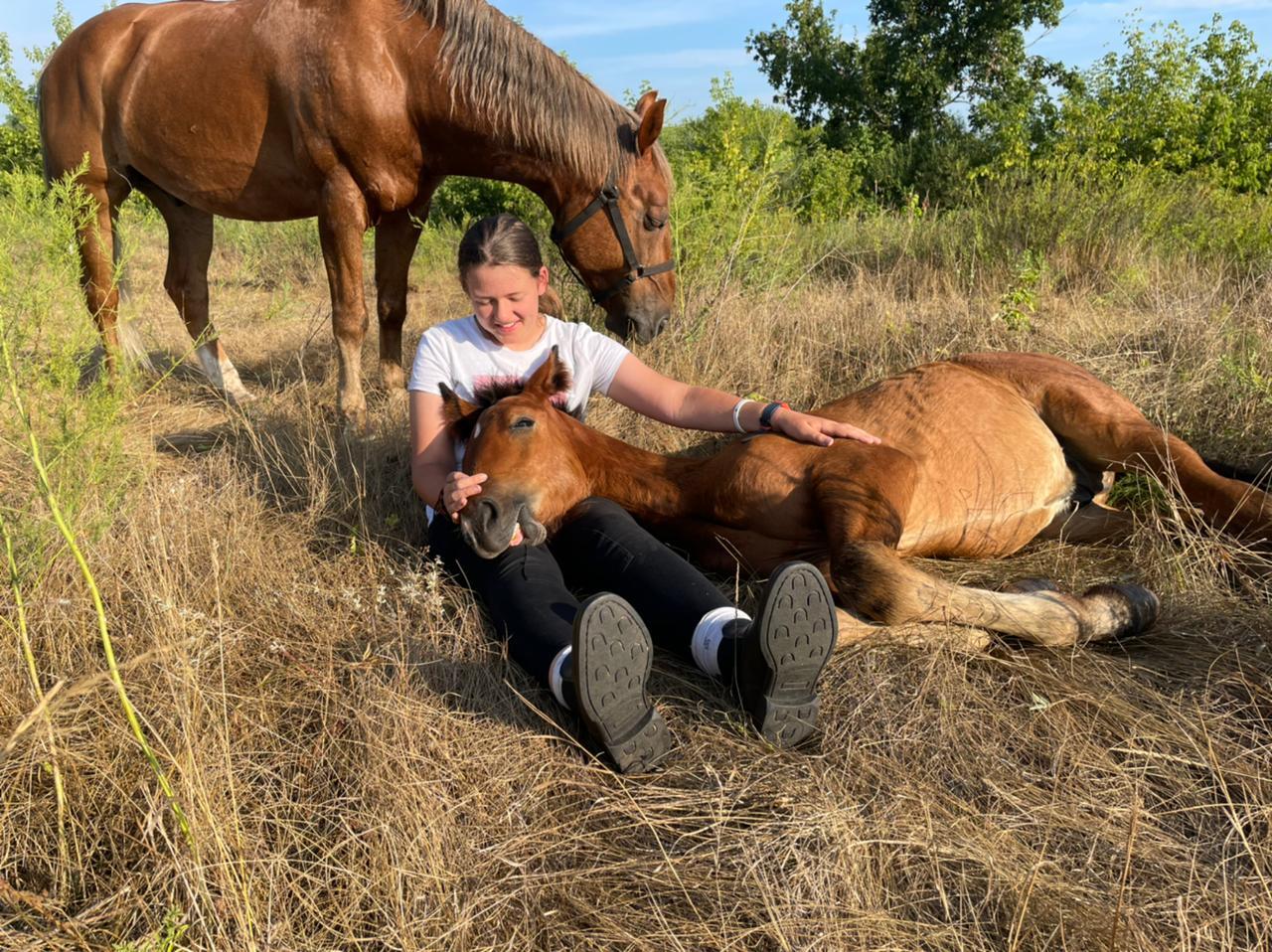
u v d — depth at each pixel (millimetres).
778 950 1727
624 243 4629
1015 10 24500
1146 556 3088
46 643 2545
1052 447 3236
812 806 2039
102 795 2094
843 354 5078
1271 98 10898
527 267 3020
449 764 2211
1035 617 2572
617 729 2141
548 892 1881
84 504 2879
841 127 25797
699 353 4988
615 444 3229
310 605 2910
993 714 2338
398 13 4453
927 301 6414
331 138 4504
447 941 1765
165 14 4996
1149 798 2098
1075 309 5707
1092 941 1692
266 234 9500
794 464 2914
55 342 2977
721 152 7266
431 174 4824
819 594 2119
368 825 1995
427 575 2828
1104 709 2334
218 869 1799
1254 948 1703
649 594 2561
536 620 2432
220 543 3156
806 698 2258
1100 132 10609
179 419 4910
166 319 7219
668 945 1735
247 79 4609
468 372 3172
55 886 1914
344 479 3805
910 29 25281
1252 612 2715
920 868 1893
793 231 8336
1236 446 3734
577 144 4461
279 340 6629
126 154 5090
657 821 2053
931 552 3129
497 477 2762
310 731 2357
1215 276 6355
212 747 2127
